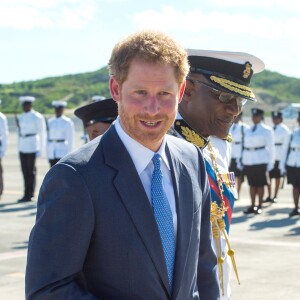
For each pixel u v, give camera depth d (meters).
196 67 3.24
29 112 14.99
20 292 7.05
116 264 2.34
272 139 13.45
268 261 8.55
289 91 96.38
